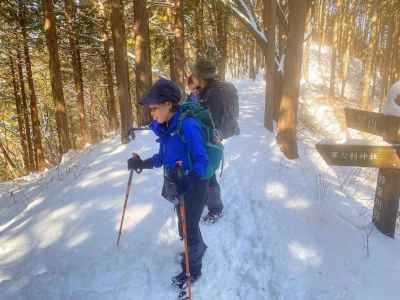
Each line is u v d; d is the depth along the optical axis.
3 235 4.23
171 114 2.69
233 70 38.91
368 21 31.31
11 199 5.97
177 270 3.29
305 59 27.55
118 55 7.73
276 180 5.43
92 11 15.07
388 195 3.61
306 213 4.21
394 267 3.10
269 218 4.13
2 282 3.18
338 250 3.38
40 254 3.68
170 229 4.04
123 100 7.90
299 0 6.45
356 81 28.33
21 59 15.69
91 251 3.65
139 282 3.12
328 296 2.76
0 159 21.66
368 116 3.75
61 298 2.93
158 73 18.98
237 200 4.78
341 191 5.49
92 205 4.71
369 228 3.82
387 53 20.34
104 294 2.96
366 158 3.56
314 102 19.86
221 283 3.09
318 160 7.81
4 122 21.36
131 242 3.78
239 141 8.14
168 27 15.96
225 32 19.84
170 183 2.76
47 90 21.81
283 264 3.23
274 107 10.84
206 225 4.09
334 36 21.80
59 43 15.66
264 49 9.72
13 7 13.31
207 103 3.69
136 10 8.95
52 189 5.72
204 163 2.60
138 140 8.15
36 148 15.43
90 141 16.75
